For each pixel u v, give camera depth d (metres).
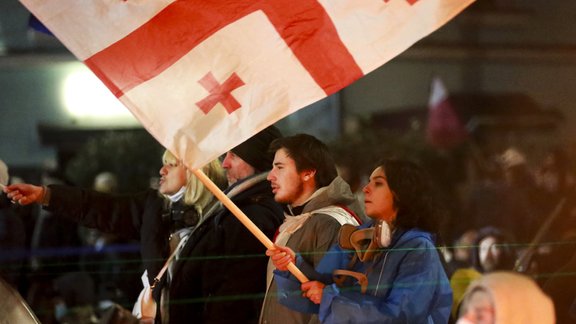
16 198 11.59
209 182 9.27
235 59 9.13
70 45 9.05
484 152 26.12
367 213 9.70
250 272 10.73
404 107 29.59
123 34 9.09
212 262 10.80
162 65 9.12
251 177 10.96
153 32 9.10
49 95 30.94
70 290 15.66
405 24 9.05
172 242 11.39
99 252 16.48
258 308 10.76
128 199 11.80
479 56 30.86
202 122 9.13
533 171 19.97
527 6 31.41
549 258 11.80
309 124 29.12
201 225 10.98
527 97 30.05
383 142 25.16
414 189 9.62
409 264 9.35
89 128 29.92
